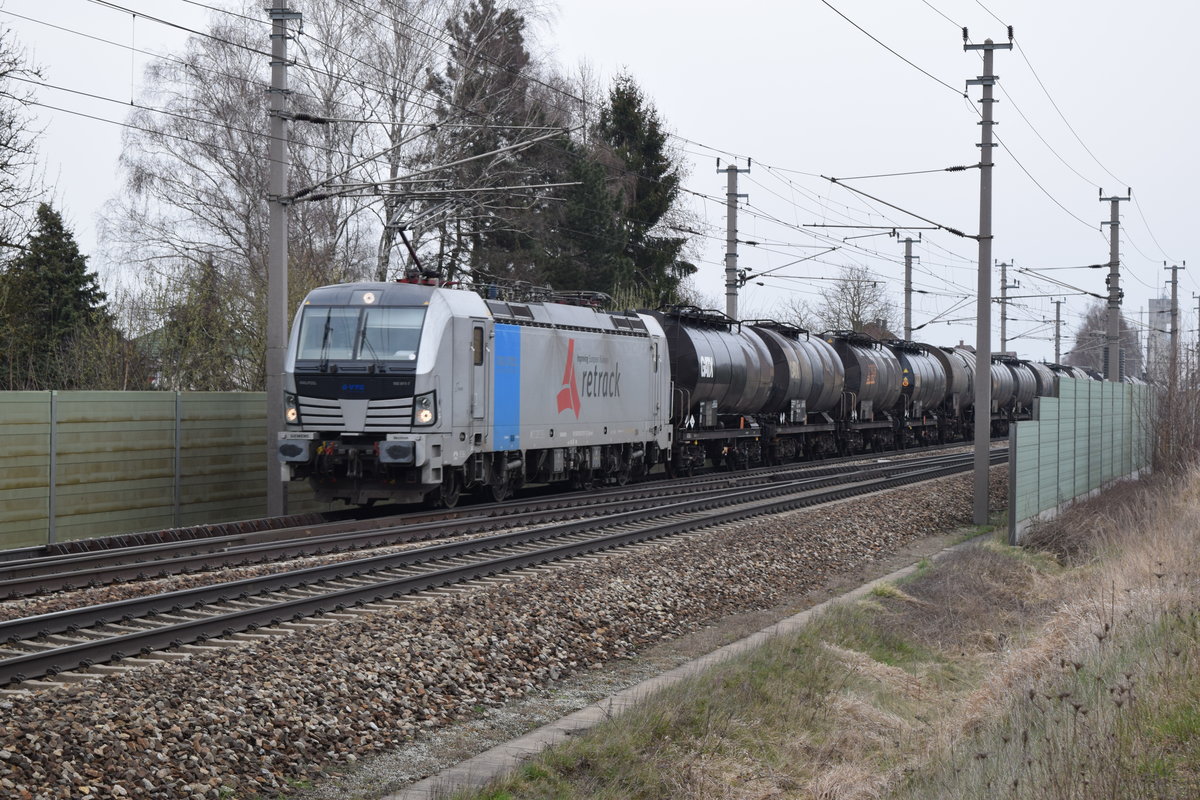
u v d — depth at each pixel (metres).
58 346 32.16
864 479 30.61
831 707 10.36
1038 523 22.56
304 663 9.81
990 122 22.94
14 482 16.92
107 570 13.48
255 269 33.28
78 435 17.97
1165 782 7.09
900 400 46.19
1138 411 36.12
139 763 7.39
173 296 27.70
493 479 22.64
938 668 12.56
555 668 11.31
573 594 13.56
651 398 28.62
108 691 8.59
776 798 8.25
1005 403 57.38
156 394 19.50
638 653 12.46
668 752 8.70
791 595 16.20
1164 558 15.55
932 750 9.03
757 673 10.93
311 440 19.72
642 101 52.50
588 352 25.42
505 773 7.92
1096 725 8.01
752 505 23.06
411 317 20.03
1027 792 7.11
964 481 30.66
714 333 32.97
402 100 34.72
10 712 7.87
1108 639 10.95
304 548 15.97
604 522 19.58
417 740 8.98
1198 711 8.33
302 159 34.94
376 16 34.91
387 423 19.70
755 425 35.81
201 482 20.44
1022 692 9.88
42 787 6.81
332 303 20.39
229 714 8.39
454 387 20.36
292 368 20.14
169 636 10.34
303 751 8.27
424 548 15.67
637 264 51.38
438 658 10.58
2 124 24.05
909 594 15.91
